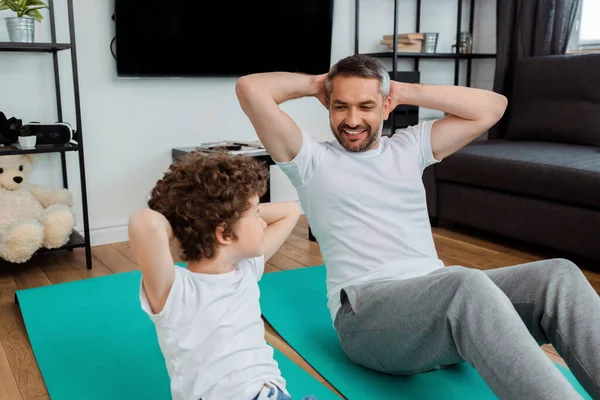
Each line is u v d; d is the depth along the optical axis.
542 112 3.20
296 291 2.13
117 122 2.88
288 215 1.28
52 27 2.56
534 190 2.60
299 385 1.46
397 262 1.42
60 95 2.68
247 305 1.11
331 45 3.47
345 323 1.41
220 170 1.04
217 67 3.05
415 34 3.55
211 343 1.05
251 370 1.05
